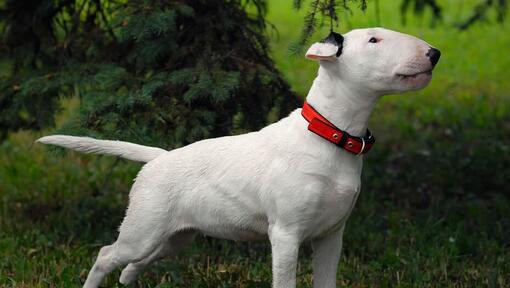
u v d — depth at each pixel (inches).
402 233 414.3
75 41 377.1
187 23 363.3
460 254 395.9
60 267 365.4
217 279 346.3
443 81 808.3
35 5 388.2
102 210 451.5
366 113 270.1
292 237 274.5
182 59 361.7
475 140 610.5
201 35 358.9
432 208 459.5
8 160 553.3
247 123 362.0
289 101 368.2
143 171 299.4
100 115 343.6
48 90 371.2
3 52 396.2
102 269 311.9
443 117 680.4
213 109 358.9
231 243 399.2
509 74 837.2
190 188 290.7
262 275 355.6
